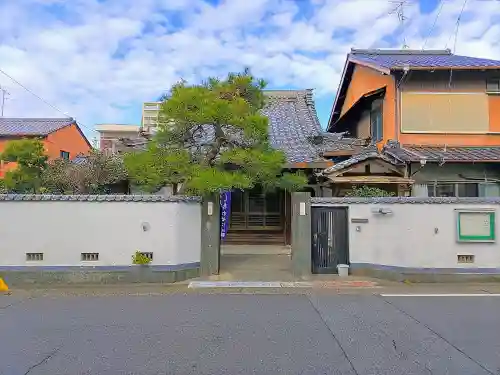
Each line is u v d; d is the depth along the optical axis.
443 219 8.97
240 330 5.40
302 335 5.20
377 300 7.20
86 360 4.38
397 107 14.20
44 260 8.80
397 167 12.57
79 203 8.92
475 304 6.87
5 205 8.83
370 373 4.06
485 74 14.29
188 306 6.77
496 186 13.16
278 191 14.60
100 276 8.81
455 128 14.20
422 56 17.48
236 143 9.28
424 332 5.30
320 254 9.77
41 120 24.25
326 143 15.12
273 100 19.53
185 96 8.49
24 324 5.68
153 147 8.92
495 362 4.32
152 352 4.61
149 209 9.00
